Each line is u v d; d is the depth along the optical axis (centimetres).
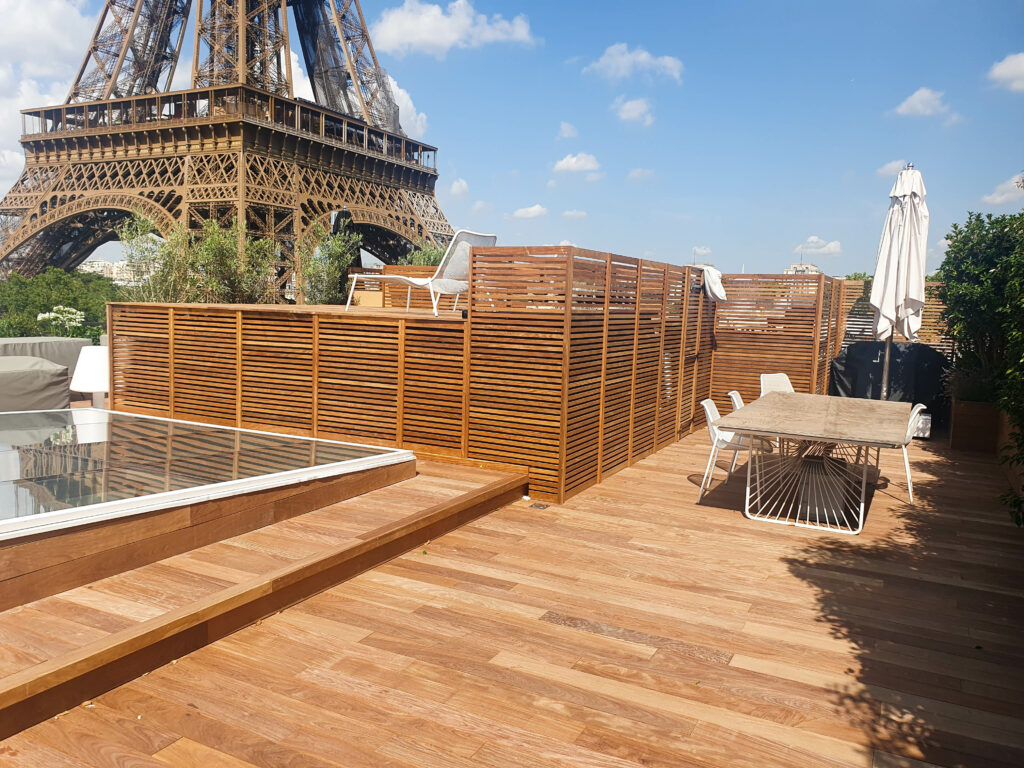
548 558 484
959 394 943
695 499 651
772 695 313
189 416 814
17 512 348
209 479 448
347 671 321
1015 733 286
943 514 625
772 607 413
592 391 666
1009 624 394
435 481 591
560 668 331
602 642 361
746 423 581
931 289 1438
